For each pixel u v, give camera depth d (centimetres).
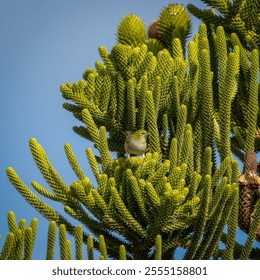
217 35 334
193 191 303
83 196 303
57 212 307
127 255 312
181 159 312
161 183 299
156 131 319
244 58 339
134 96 324
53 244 286
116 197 299
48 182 307
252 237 309
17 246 278
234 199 304
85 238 311
